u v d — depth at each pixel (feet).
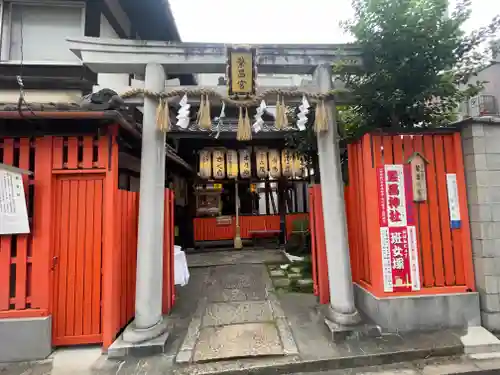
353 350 11.87
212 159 32.50
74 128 12.82
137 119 17.21
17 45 20.24
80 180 12.81
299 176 33.09
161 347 11.98
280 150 33.12
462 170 14.06
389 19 11.93
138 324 12.53
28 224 11.91
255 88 13.67
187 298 18.58
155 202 13.10
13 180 11.69
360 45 13.39
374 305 13.60
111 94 12.10
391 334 13.04
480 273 13.52
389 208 13.79
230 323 14.71
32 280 12.06
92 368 11.07
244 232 37.65
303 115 13.97
